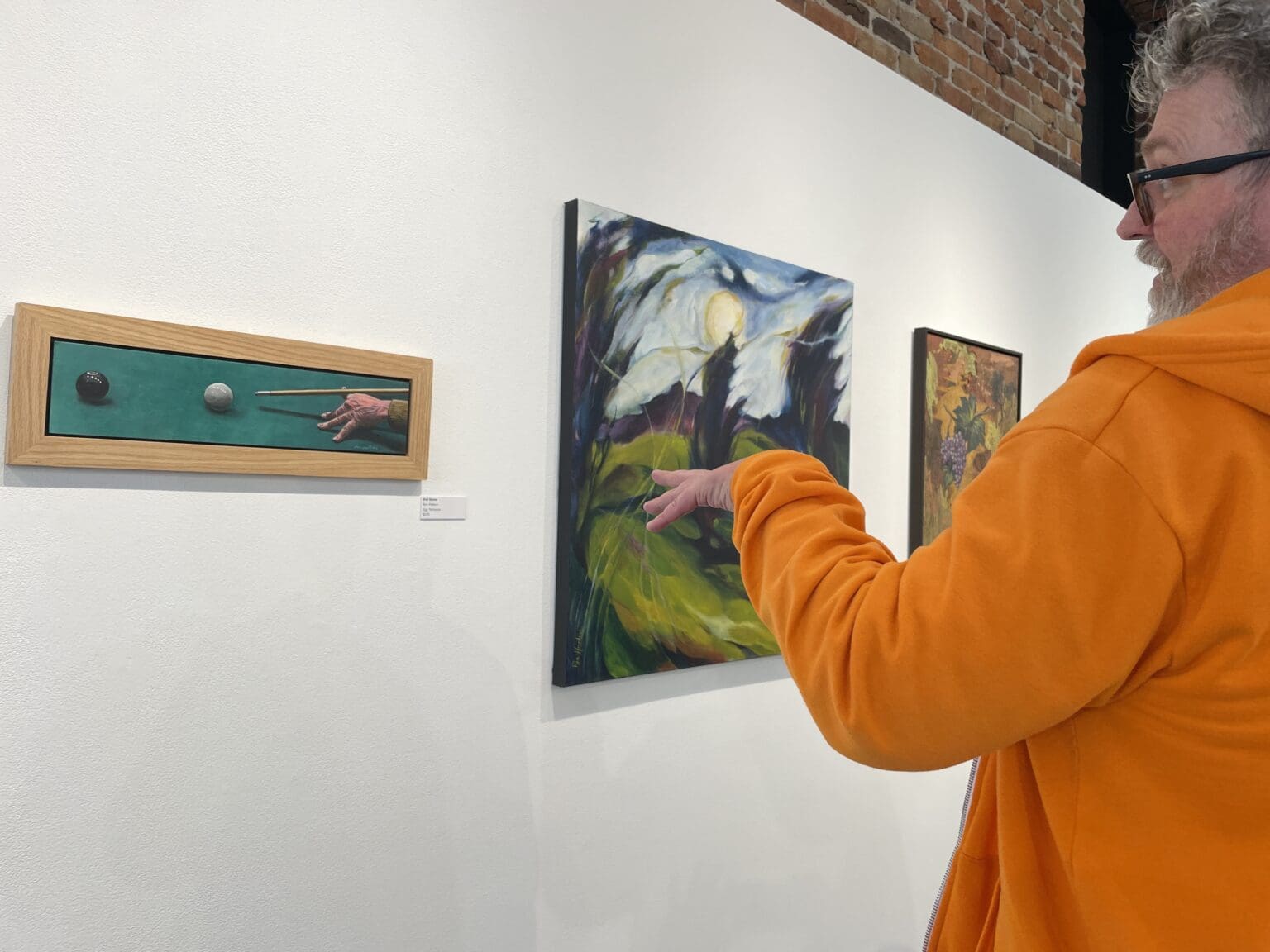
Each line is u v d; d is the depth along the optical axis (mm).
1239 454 597
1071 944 715
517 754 1742
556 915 1808
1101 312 3707
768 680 2256
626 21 1927
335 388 1463
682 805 2051
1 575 1193
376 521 1544
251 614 1405
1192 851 626
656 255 1927
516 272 1731
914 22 3209
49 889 1230
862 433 2512
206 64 1354
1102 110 5000
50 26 1220
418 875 1597
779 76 2277
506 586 1723
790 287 2230
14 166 1195
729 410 2082
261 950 1413
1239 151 689
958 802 2883
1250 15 679
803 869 2350
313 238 1463
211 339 1334
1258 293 670
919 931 2723
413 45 1586
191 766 1349
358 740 1522
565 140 1812
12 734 1202
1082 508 608
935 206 2785
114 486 1280
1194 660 621
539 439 1773
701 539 2027
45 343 1192
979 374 2932
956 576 624
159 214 1312
